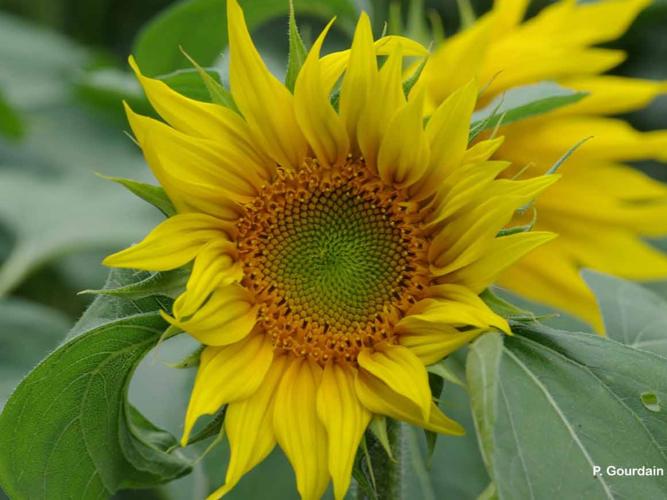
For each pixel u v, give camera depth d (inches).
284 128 24.4
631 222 33.6
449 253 24.2
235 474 23.1
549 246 32.7
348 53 24.2
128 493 34.5
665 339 28.6
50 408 24.4
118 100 41.8
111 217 40.7
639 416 22.8
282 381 24.0
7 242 41.6
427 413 22.6
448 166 23.9
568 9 33.5
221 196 24.3
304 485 23.3
